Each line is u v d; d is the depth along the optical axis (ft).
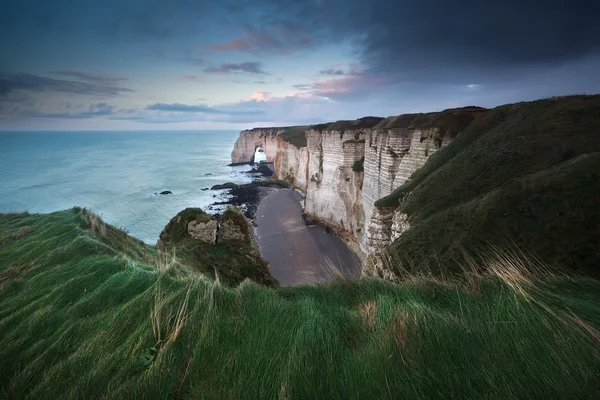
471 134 105.91
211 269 63.93
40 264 27.02
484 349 10.98
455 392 9.27
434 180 87.51
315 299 20.20
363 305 18.39
